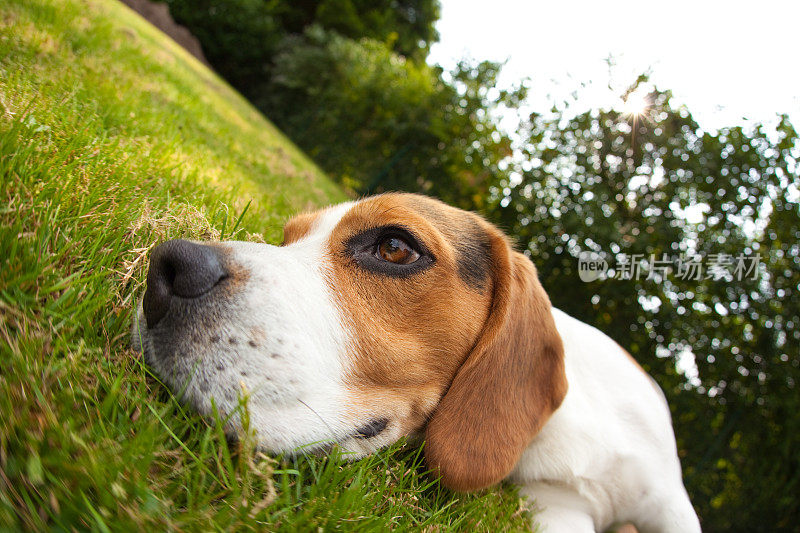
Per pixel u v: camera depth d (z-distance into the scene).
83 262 0.27
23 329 0.22
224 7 3.36
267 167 0.89
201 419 0.25
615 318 1.04
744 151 1.00
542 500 0.39
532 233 1.16
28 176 0.28
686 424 1.01
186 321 0.26
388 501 0.27
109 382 0.23
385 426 0.31
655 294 1.00
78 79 0.53
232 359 0.26
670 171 1.05
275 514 0.22
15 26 0.59
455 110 1.77
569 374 0.43
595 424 0.40
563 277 1.10
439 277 0.33
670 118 1.06
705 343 0.98
